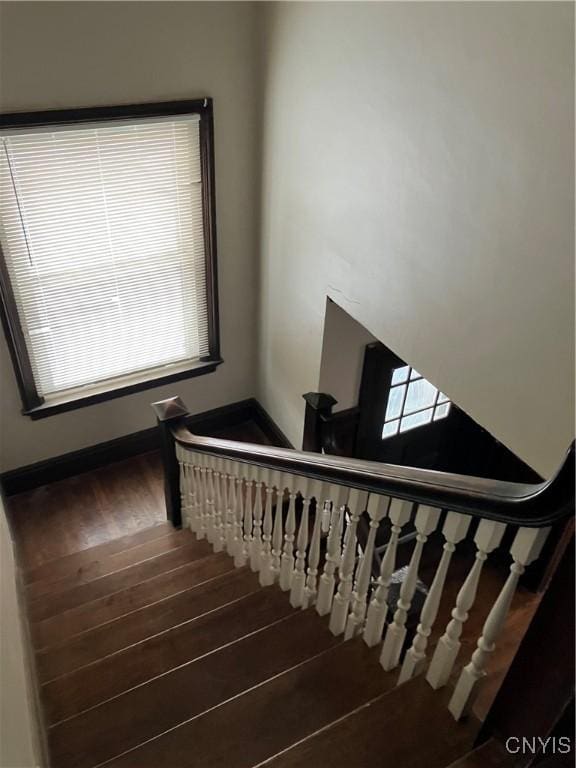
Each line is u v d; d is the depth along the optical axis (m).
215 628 2.63
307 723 1.96
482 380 2.68
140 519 4.48
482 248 2.47
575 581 1.30
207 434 5.22
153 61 3.46
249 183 4.16
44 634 2.98
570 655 1.36
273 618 2.67
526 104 2.11
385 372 4.24
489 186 2.35
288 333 4.34
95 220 3.81
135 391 4.59
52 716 2.36
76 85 3.34
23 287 3.82
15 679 1.91
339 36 2.93
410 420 4.70
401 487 1.69
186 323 4.56
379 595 1.99
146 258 4.11
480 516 1.48
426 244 2.77
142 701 2.23
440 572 1.71
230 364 4.93
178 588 3.23
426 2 2.39
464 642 3.56
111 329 4.28
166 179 3.88
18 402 4.20
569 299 2.16
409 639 2.22
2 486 4.45
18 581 3.20
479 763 1.59
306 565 3.08
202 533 3.78
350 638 2.22
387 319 3.20
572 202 2.05
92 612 3.07
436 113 2.50
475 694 1.71
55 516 4.45
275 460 2.33
